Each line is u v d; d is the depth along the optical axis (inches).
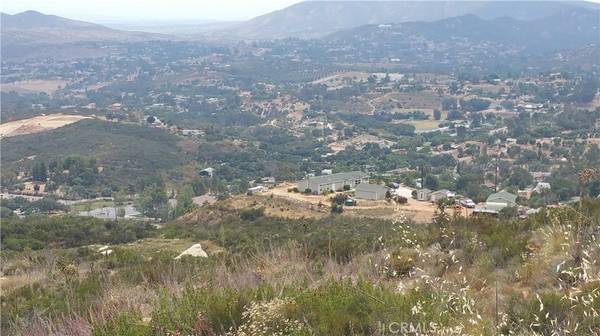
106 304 217.5
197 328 165.8
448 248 263.1
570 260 205.3
